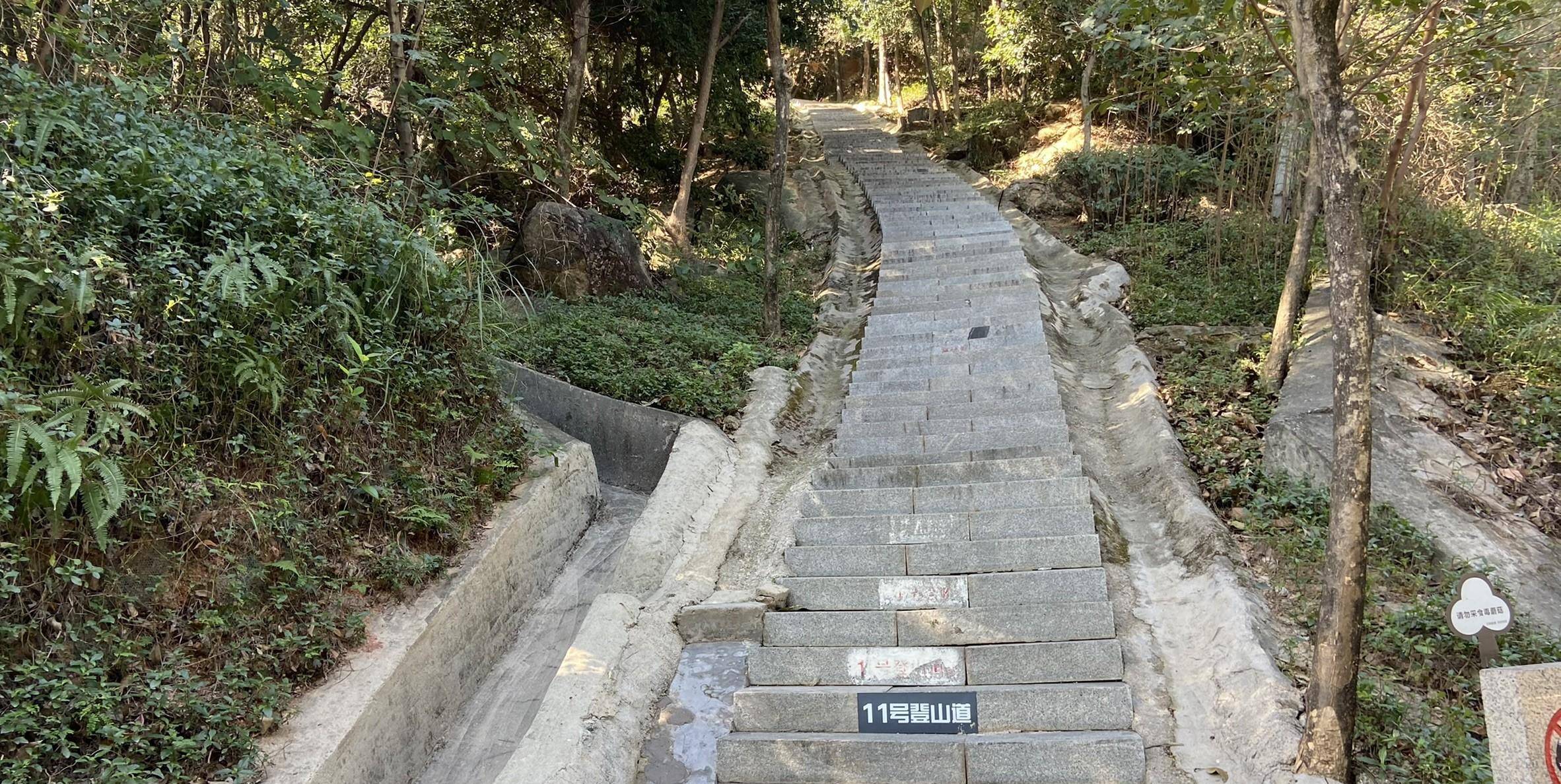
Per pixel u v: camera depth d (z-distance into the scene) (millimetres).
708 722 4234
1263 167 10641
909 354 7945
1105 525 5258
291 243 4500
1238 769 3617
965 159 17062
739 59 15164
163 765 3055
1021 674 4246
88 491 3191
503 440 5574
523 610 5074
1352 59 6570
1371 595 4449
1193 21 6375
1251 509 5234
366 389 4770
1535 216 9258
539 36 12961
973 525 5203
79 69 4906
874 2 21016
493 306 5777
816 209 15531
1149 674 4211
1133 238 11180
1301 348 7074
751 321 9477
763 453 6676
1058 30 14352
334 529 4230
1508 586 4512
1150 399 6664
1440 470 5508
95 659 3109
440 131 7398
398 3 7805
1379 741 3541
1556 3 7258
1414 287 7707
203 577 3619
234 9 6637
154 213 4105
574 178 12055
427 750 3982
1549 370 6562
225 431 3971
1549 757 2514
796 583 4926
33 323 3416
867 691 4172
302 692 3605
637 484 6738
